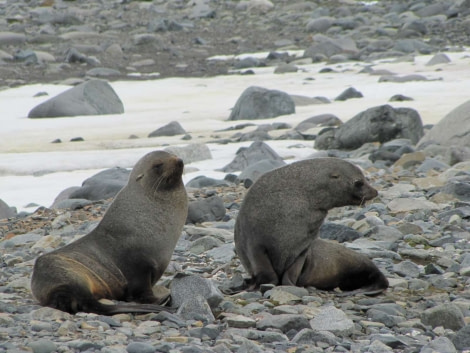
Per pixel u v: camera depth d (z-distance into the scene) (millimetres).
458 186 41500
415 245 33531
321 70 111875
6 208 45156
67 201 45906
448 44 124625
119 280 25781
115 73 116875
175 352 18703
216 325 22062
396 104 82312
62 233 39156
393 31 134125
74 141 70750
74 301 23516
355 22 141125
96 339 20109
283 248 27766
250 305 24484
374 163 54406
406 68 108875
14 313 23406
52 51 129500
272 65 121000
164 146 66625
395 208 39562
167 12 161000
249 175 50156
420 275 29250
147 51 131875
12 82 110062
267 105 81625
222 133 73062
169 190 26625
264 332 21250
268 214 27734
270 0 165375
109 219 26453
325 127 72062
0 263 33594
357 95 89500
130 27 149500
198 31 146625
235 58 127125
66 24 148875
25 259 34156
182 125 78812
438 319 22969
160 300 25406
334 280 28672
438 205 39781
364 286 28297
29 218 43312
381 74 105250
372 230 34812
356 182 27766
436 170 49656
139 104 93938
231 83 107312
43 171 57969
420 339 21609
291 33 142750
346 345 20500
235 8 161500
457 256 31391
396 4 152000
